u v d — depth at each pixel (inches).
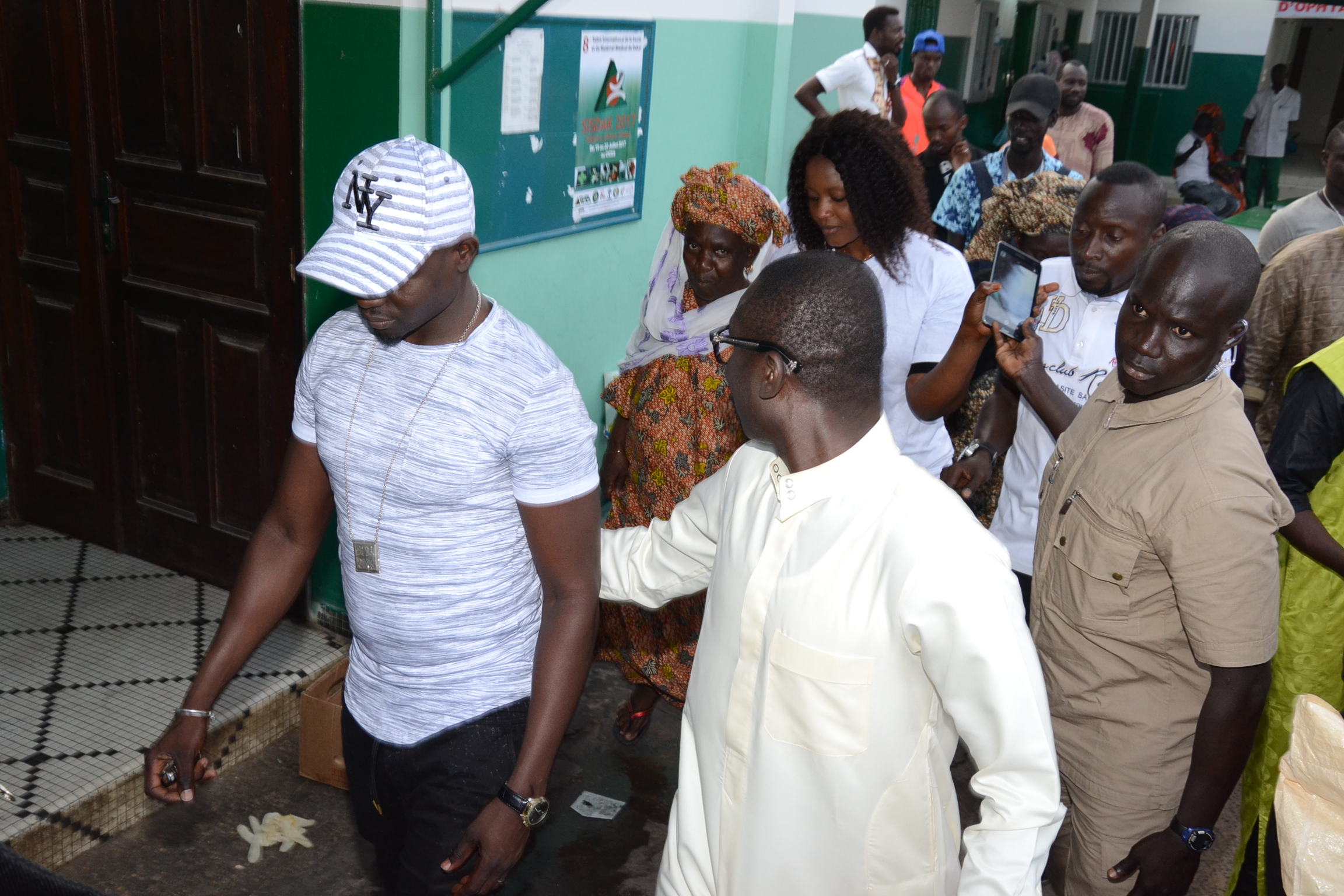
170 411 138.1
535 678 68.0
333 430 67.5
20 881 32.6
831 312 51.7
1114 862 73.2
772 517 56.2
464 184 62.7
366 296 59.1
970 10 382.3
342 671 118.4
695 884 59.9
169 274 133.0
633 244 170.1
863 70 219.6
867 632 51.5
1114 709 71.5
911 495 52.4
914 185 101.1
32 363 146.6
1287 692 87.2
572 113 145.9
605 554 72.0
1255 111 522.9
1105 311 97.3
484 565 67.9
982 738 49.5
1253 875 90.4
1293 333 121.6
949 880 56.5
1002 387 101.9
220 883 101.1
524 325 69.2
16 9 132.3
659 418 109.2
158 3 123.3
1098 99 581.9
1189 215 175.0
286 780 116.3
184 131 126.3
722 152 190.9
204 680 72.4
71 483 149.5
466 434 64.9
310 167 119.8
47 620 131.1
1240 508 64.2
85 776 103.7
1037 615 77.2
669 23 163.6
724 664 57.5
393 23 111.6
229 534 138.6
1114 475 70.3
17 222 141.8
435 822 70.2
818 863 55.4
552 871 106.2
